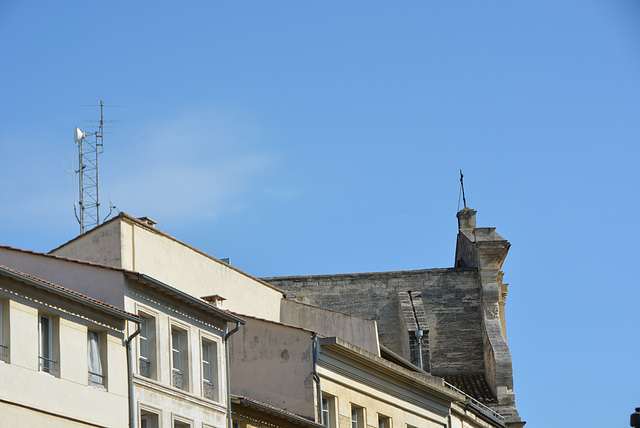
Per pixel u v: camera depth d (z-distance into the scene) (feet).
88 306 117.70
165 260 149.48
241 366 155.12
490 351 208.03
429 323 214.90
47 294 113.19
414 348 203.31
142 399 123.03
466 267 220.43
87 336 117.91
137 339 124.36
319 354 154.71
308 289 215.51
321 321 176.14
